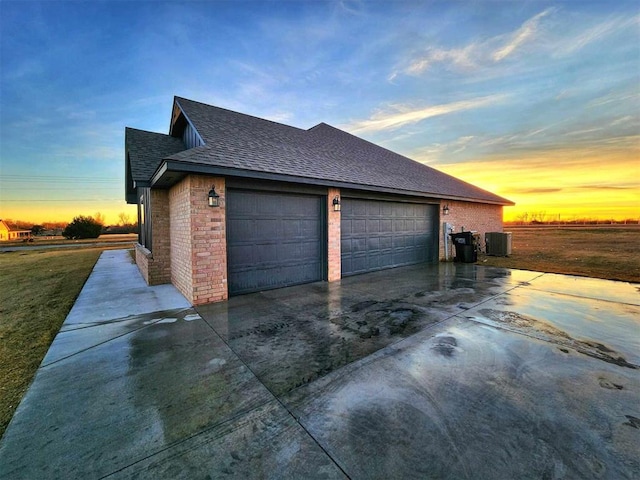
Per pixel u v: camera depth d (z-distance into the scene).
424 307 5.26
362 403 2.43
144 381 2.84
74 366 3.16
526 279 7.77
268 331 4.16
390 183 9.02
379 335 3.96
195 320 4.66
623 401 2.39
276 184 6.58
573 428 2.07
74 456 1.88
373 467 1.76
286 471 1.74
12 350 3.60
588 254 12.59
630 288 6.63
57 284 7.72
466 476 1.68
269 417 2.27
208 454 1.89
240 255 6.26
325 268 7.66
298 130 10.62
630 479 1.63
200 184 5.50
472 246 11.11
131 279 8.20
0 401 2.54
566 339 3.73
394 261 9.97
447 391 2.59
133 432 2.11
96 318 4.79
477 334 3.93
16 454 1.91
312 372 2.98
